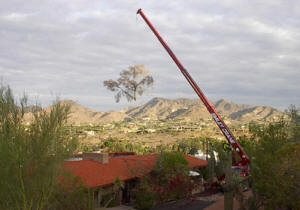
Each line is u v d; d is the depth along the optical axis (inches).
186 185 1221.7
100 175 1071.0
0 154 462.3
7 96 491.8
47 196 501.7
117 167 1221.1
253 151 946.1
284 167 673.0
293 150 684.7
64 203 554.3
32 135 495.2
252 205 825.5
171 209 1092.5
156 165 1247.5
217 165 1523.1
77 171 1033.5
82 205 601.3
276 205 679.1
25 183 479.2
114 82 1188.5
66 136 509.4
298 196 634.2
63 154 496.7
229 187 835.4
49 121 496.4
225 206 831.7
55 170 495.2
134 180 1224.2
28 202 482.3
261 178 742.5
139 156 1494.8
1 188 462.0
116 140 7111.2
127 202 1158.3
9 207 471.2
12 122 488.7
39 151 483.5
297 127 969.5
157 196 1138.7
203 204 1156.5
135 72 1179.9
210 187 1460.4
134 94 1192.8
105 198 1066.7
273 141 921.5
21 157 472.7
